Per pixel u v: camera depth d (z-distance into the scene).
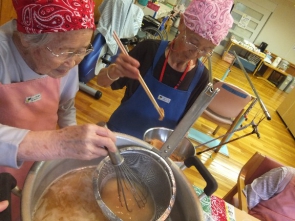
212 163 2.51
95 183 0.58
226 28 0.79
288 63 6.62
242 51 6.95
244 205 1.40
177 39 0.91
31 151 0.46
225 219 0.97
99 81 0.91
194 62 0.99
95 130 0.48
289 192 1.44
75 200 0.62
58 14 0.47
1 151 0.46
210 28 0.77
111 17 2.14
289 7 6.59
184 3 6.63
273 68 6.43
